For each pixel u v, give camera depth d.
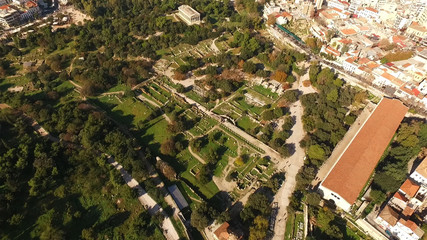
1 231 155.38
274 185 187.88
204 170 194.25
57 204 171.50
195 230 169.00
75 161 192.50
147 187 181.88
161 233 162.75
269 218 175.00
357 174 184.00
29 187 178.50
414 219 166.62
